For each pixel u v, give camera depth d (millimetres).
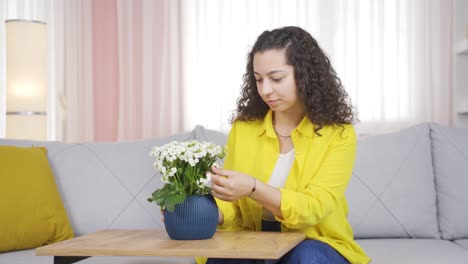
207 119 3637
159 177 2350
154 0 3719
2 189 2061
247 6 3570
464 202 2354
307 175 1612
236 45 3592
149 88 3715
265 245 1303
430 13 3438
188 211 1404
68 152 2402
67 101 3777
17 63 3195
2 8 3760
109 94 3828
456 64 3359
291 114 1688
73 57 3783
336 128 1645
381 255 1984
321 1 3496
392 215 2330
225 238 1433
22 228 2055
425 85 3439
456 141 2449
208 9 3637
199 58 3641
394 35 3457
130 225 2275
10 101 3213
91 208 2295
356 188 2357
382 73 3430
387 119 3455
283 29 1625
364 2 3461
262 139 1718
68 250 1305
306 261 1369
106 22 3824
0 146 2170
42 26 3264
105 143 2465
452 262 1893
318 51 1658
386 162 2398
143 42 3717
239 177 1438
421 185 2375
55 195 2223
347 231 1676
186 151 1416
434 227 2348
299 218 1484
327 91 1646
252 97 1759
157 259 1879
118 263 1807
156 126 3723
